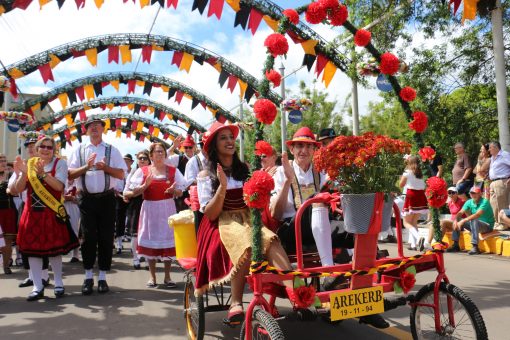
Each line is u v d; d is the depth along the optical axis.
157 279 6.38
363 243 2.88
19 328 4.10
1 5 6.04
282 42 3.13
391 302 3.06
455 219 8.22
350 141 2.88
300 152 4.00
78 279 6.47
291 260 3.65
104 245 5.54
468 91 12.27
